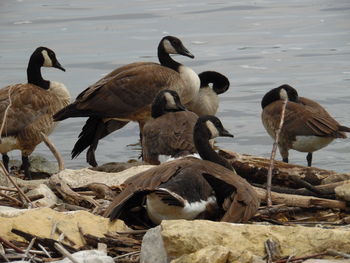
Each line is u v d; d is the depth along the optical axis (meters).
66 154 17.70
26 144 15.47
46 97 15.77
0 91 15.66
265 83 23.28
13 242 8.99
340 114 19.91
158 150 12.59
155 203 9.38
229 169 11.05
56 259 8.58
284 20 34.06
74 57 26.77
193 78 17.22
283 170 12.49
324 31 31.14
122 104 16.09
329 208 11.23
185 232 8.41
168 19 34.66
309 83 23.03
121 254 9.09
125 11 37.09
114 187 11.16
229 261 8.09
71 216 9.59
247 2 39.50
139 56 26.58
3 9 38.56
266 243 8.48
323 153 17.61
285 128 16.11
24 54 27.14
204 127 11.16
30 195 10.97
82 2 40.59
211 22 33.81
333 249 8.58
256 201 9.50
